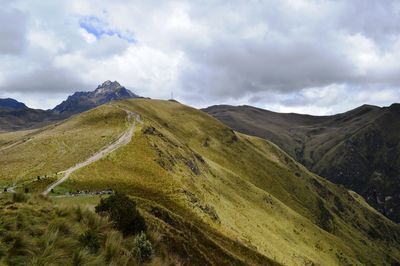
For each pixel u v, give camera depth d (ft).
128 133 356.79
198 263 101.30
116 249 39.42
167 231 103.96
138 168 251.80
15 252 32.81
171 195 224.12
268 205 523.70
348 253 647.97
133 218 57.06
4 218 38.17
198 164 423.64
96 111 488.85
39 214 42.24
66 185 190.60
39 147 333.01
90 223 44.60
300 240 497.87
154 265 43.21
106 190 189.47
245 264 148.87
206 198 292.81
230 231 238.07
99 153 288.92
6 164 283.59
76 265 33.60
